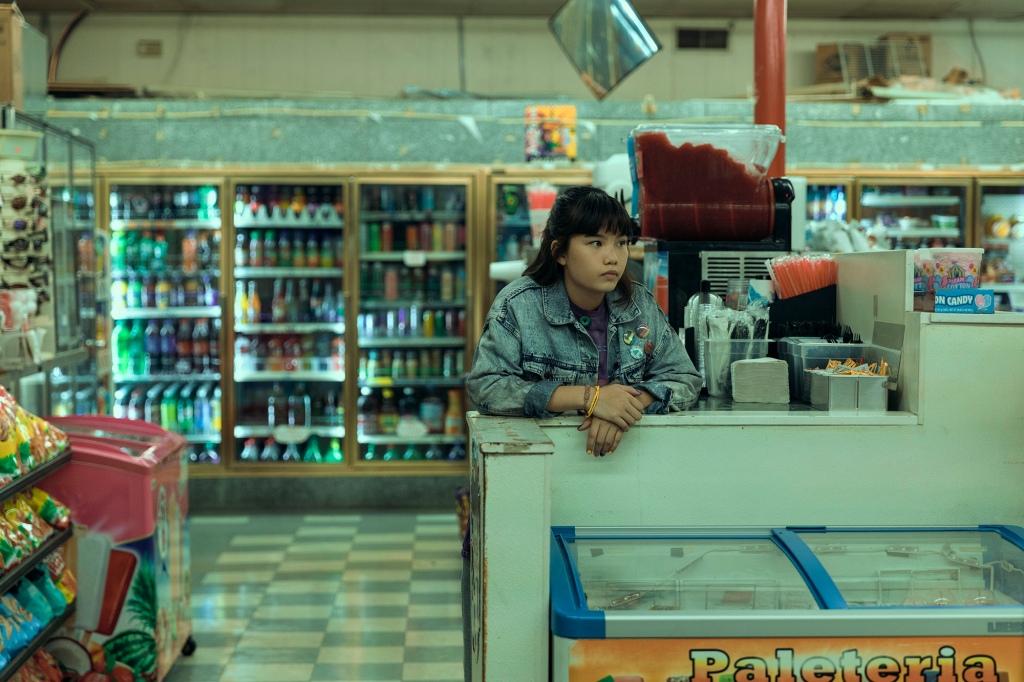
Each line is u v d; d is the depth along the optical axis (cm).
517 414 193
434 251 625
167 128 601
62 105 598
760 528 193
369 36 770
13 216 360
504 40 775
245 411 637
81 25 757
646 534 189
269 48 765
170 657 332
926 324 193
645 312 208
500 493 162
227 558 497
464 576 212
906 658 154
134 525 306
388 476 615
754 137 235
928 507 196
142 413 630
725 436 193
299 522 578
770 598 164
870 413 195
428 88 773
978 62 789
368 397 650
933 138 617
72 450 302
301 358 629
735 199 241
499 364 197
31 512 268
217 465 609
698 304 235
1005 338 193
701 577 172
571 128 594
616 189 334
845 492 195
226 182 597
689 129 236
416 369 636
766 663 153
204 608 417
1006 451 195
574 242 194
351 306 607
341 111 604
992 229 628
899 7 755
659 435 192
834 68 735
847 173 607
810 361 216
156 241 624
